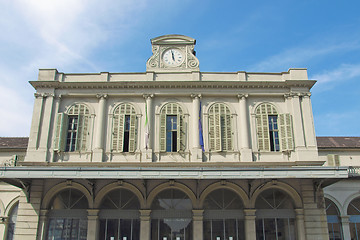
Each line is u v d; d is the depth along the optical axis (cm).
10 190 2166
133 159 1888
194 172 1568
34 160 1861
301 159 1866
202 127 1962
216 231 1791
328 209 2075
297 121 1948
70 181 1820
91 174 1565
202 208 1789
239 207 1827
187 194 1811
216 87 2019
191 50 2158
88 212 1784
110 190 1830
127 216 1809
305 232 1764
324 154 2255
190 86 2012
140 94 2008
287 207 1839
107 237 1783
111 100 2028
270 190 1859
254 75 2069
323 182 1800
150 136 1938
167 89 2016
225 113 1986
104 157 1903
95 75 2069
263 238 1788
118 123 1972
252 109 2003
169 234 1781
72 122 1984
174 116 2011
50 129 1941
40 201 1795
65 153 1902
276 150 1941
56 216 1816
